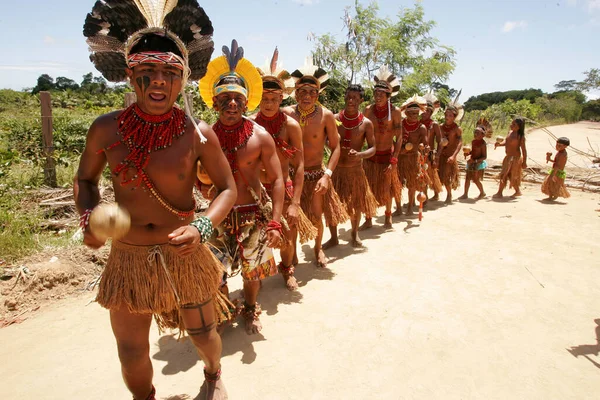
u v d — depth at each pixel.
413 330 3.35
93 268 4.34
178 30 2.25
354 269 4.62
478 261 4.74
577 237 5.50
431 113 7.52
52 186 6.89
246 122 3.25
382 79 6.03
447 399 2.60
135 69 1.96
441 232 5.86
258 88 3.30
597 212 6.80
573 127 31.34
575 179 9.31
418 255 4.98
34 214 5.55
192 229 1.97
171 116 2.06
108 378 2.81
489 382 2.73
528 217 6.54
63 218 5.83
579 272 4.39
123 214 1.81
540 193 8.46
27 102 27.53
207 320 2.36
